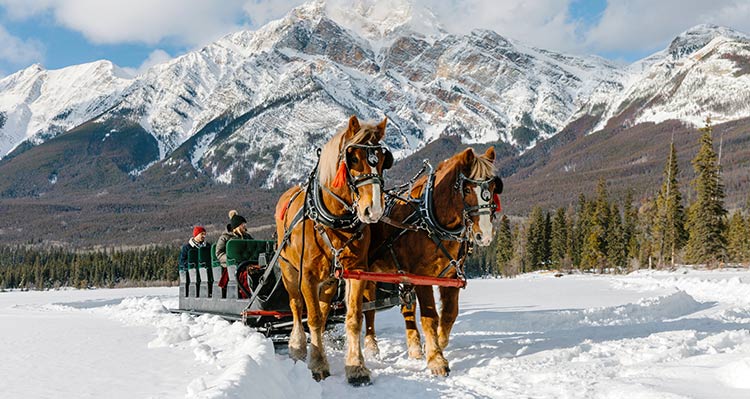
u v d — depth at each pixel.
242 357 6.74
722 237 54.84
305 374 7.36
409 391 7.24
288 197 9.12
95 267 116.62
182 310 13.38
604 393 6.63
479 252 110.50
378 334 12.39
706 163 55.19
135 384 6.62
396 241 8.51
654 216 70.38
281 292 9.96
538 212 90.50
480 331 13.79
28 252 159.00
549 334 11.66
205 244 13.45
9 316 15.91
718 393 6.32
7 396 6.12
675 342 9.23
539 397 6.74
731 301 19.95
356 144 7.29
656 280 32.66
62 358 8.21
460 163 8.02
